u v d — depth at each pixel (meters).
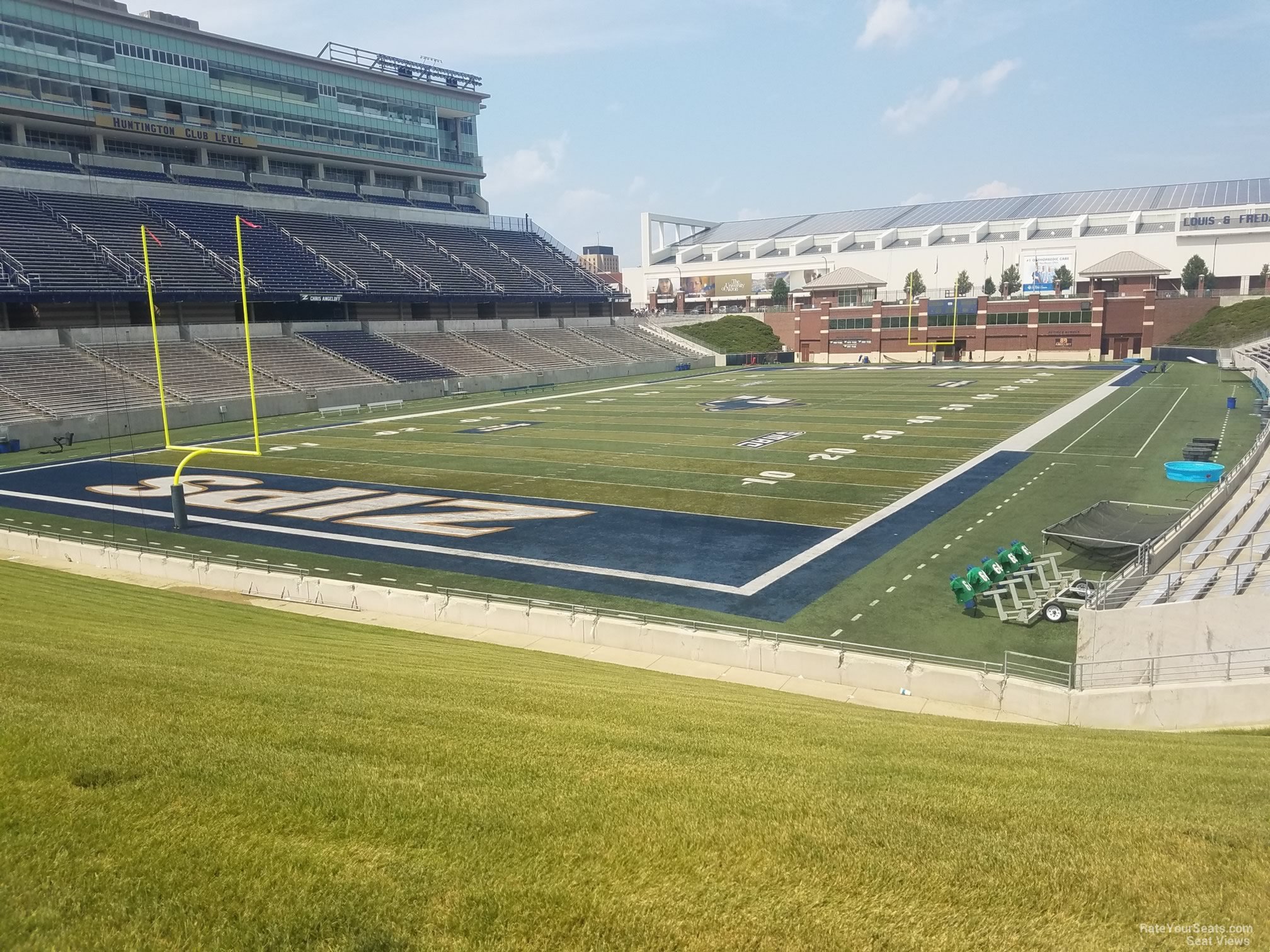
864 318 83.94
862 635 16.77
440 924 4.31
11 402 41.19
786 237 114.31
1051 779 7.13
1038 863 5.10
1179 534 18.61
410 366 61.19
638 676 14.23
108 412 42.59
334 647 14.20
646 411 49.72
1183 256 86.75
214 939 4.11
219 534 24.66
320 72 71.44
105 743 6.12
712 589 19.53
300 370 54.94
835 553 21.91
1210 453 30.97
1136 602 15.01
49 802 5.19
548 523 25.31
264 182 69.31
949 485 28.89
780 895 4.68
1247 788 7.05
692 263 115.62
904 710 13.45
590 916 4.43
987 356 78.81
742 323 90.75
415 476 32.34
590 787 6.03
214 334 55.56
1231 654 12.92
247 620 16.88
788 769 6.88
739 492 28.75
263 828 5.07
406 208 78.12
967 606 18.19
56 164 57.62
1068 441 36.00
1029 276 93.88
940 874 4.95
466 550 22.84
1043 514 25.02
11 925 4.10
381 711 7.90
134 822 5.03
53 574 20.56
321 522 25.83
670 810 5.66
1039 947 4.31
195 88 63.72
